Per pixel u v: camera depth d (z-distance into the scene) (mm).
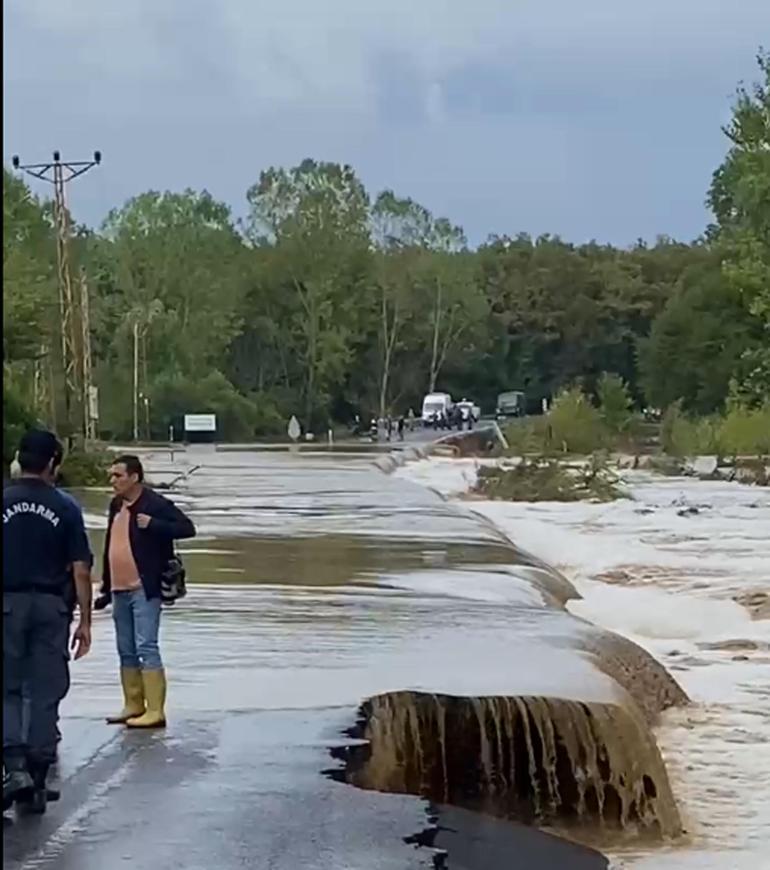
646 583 29547
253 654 16547
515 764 14047
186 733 12688
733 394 75938
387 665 15867
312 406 123375
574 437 77500
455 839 10695
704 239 143625
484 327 131625
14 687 10297
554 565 32250
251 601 21062
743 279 66125
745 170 66312
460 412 115312
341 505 40812
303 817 10562
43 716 10297
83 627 10539
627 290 138875
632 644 19047
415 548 29328
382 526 34250
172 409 105312
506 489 51500
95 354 106875
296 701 13953
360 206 126688
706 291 108875
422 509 39562
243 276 123438
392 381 131125
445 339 130250
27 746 10273
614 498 50875
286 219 125000
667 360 110875
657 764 14094
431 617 19766
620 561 32344
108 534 12875
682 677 20156
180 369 111938
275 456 74812
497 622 19375
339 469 61688
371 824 10594
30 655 10297
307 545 29656
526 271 141500
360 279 125375
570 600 26422
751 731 17016
